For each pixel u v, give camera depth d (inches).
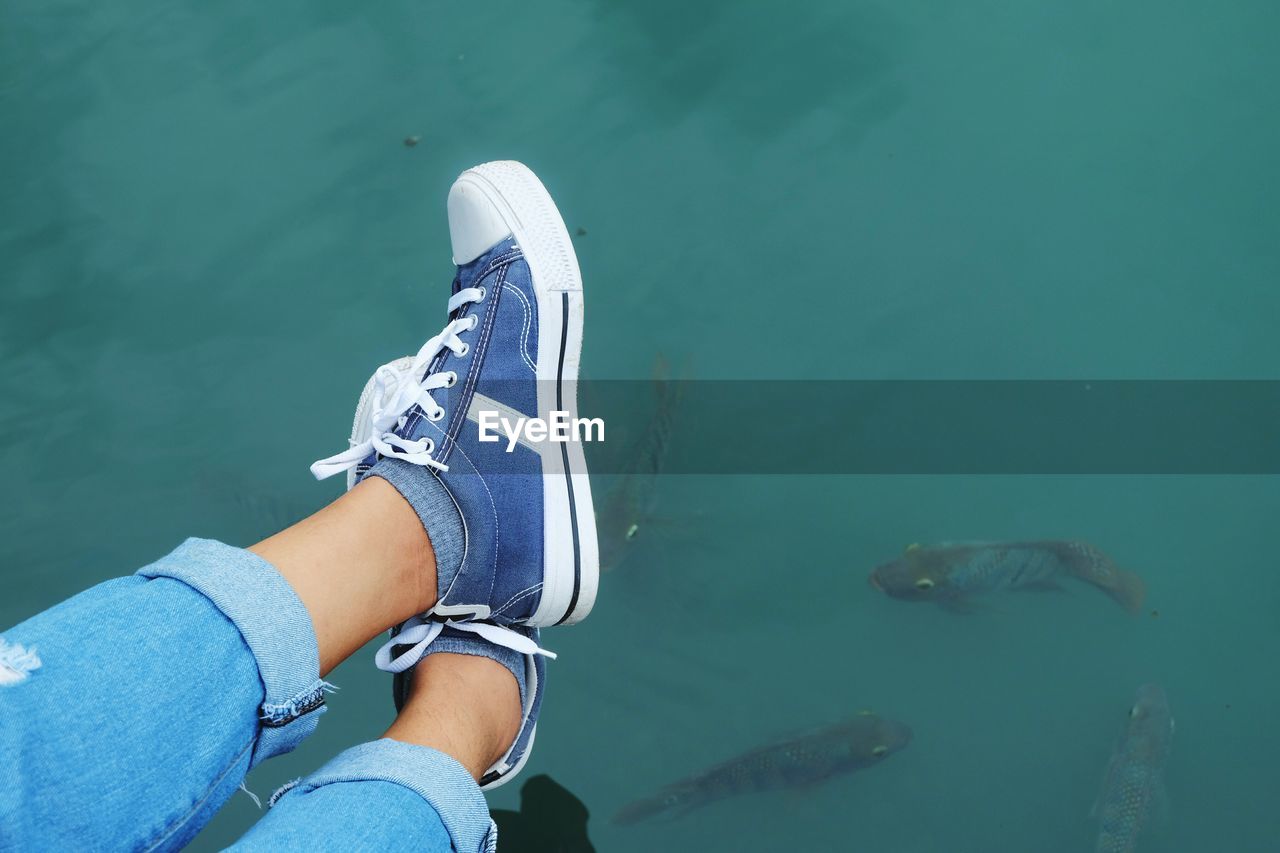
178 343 136.9
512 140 145.6
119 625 59.4
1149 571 117.5
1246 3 153.9
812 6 156.3
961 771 106.3
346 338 135.6
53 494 127.4
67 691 56.0
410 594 81.5
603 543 122.1
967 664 114.7
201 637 61.6
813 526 123.3
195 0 166.4
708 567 121.4
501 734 85.3
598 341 131.3
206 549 65.4
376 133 148.8
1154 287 133.6
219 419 131.6
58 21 166.7
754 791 106.5
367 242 141.3
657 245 137.0
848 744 107.5
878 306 133.7
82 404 132.9
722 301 133.9
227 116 153.3
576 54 153.8
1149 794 103.3
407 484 82.7
